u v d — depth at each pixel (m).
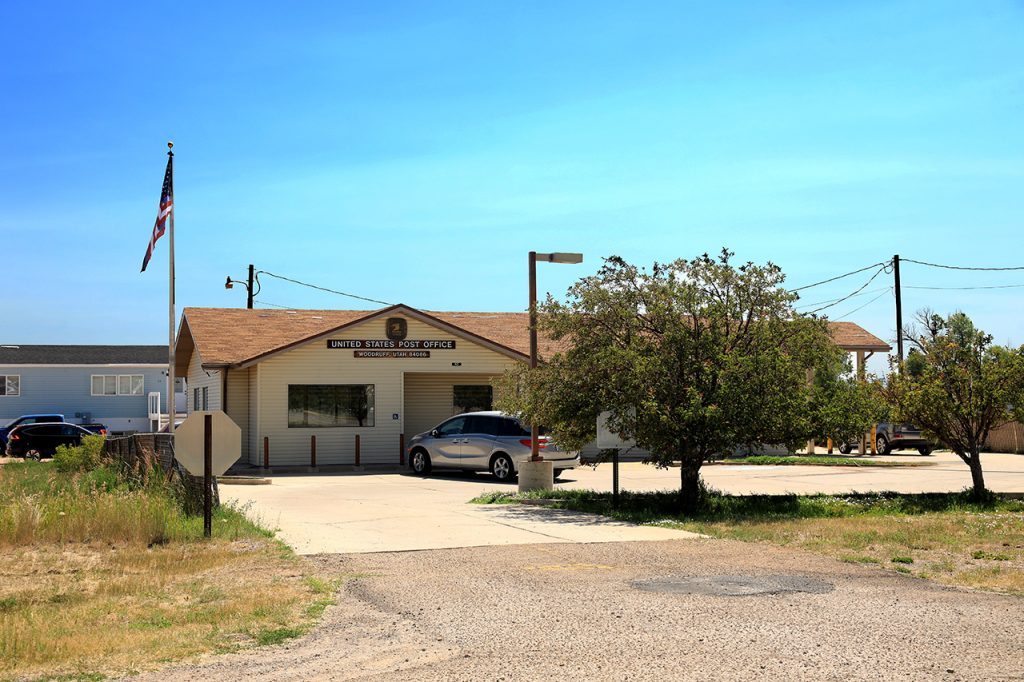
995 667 6.72
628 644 7.45
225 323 34.06
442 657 7.14
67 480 21.83
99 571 10.87
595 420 17.77
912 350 19.52
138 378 52.31
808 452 37.91
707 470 29.80
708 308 17.00
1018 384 17.89
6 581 10.29
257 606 8.79
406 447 32.25
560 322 17.91
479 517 16.16
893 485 23.89
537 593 9.48
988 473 27.50
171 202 30.09
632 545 12.80
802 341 17.34
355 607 8.88
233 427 13.73
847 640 7.52
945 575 10.48
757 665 6.80
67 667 6.88
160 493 16.17
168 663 7.02
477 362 31.77
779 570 10.81
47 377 50.94
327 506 18.22
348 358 30.67
